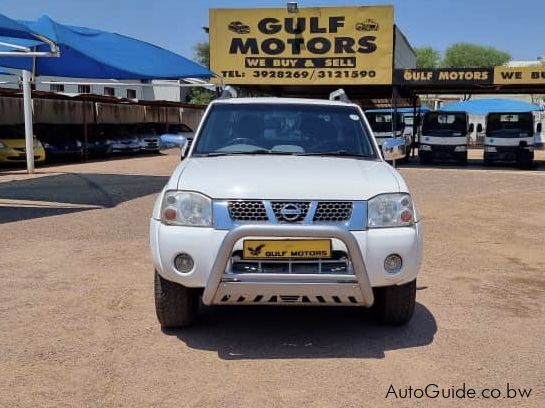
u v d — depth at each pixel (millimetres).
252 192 4230
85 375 4059
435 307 5602
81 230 9172
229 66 21344
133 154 31250
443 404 3691
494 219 10867
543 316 5363
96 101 29703
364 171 4703
